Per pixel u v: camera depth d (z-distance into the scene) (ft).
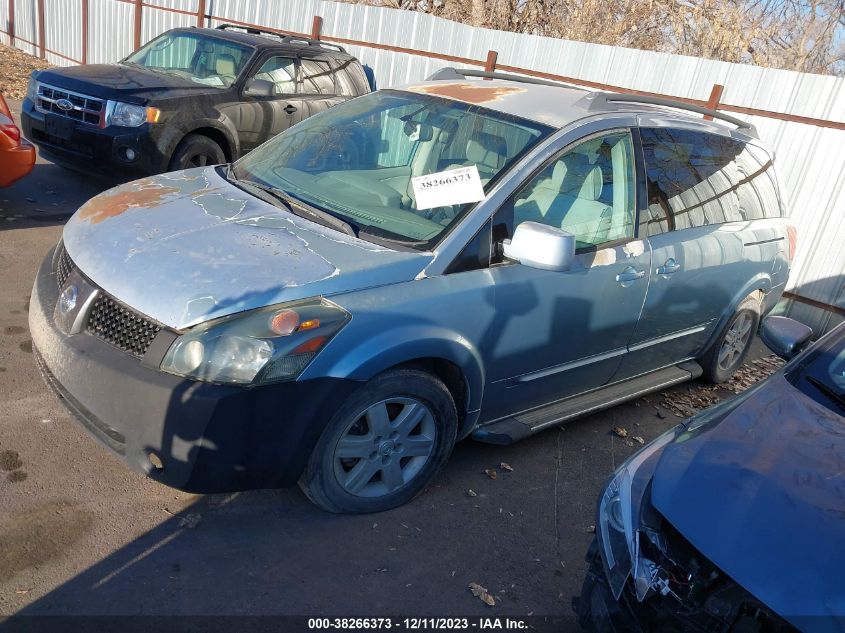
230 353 9.36
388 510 11.63
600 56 26.58
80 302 10.34
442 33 31.12
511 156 12.23
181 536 10.38
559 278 12.31
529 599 10.41
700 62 24.31
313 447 10.18
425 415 11.40
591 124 13.10
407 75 32.60
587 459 14.29
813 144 22.47
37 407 12.73
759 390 10.16
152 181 13.25
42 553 9.66
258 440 9.61
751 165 17.06
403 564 10.59
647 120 14.37
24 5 57.16
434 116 13.55
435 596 10.12
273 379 9.49
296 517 11.14
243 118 26.32
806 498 7.93
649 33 47.32
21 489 10.71
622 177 13.64
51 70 25.68
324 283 10.05
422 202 11.90
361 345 10.07
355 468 11.00
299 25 36.94
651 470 8.91
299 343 9.59
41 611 8.82
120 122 23.40
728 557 7.35
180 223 11.20
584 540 11.84
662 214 14.33
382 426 10.92
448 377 11.74
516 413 13.29
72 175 27.45
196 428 9.29
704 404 17.69
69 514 10.41
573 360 13.43
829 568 7.12
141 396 9.43
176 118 24.25
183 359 9.36
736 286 16.48
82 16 50.57
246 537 10.58
